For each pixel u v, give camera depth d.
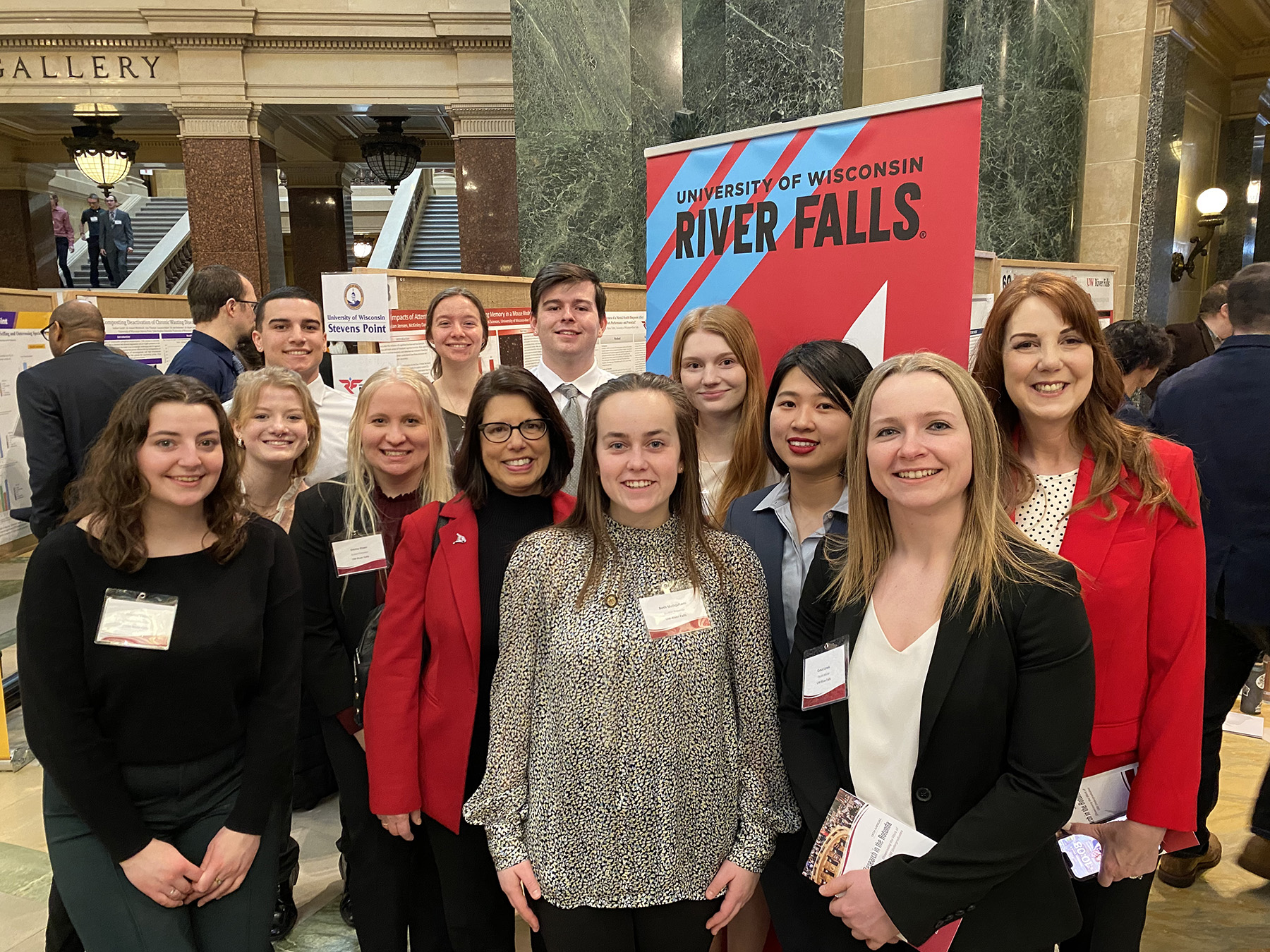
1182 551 1.41
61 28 7.05
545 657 1.47
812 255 1.96
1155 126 5.54
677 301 2.29
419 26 7.31
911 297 1.80
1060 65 4.97
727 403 2.00
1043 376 1.46
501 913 1.79
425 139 10.43
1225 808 2.89
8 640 4.52
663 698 1.40
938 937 1.23
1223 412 2.22
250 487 2.46
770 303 2.07
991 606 1.22
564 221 6.14
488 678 1.74
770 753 1.48
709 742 1.43
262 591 1.64
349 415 3.16
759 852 1.44
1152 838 1.40
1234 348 2.24
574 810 1.41
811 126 1.93
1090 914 1.52
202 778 1.60
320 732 2.97
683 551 1.48
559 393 2.89
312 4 7.19
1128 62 5.51
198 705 1.55
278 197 7.91
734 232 2.12
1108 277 4.86
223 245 7.46
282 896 2.32
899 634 1.32
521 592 1.50
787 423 1.68
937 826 1.25
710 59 5.44
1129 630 1.42
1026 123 4.97
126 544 1.49
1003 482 1.54
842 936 1.39
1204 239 6.64
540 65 6.01
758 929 1.75
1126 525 1.43
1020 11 4.90
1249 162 7.18
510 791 1.48
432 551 1.78
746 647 1.49
